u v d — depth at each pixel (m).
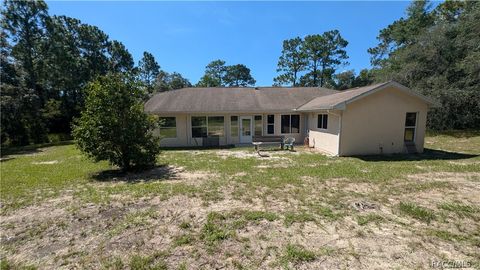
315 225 4.37
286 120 16.81
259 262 3.32
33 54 26.38
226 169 8.93
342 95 13.39
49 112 26.14
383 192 6.07
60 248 3.79
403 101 11.71
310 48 39.81
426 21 28.34
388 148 11.82
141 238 4.02
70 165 10.44
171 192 6.30
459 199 5.53
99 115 8.43
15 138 21.97
